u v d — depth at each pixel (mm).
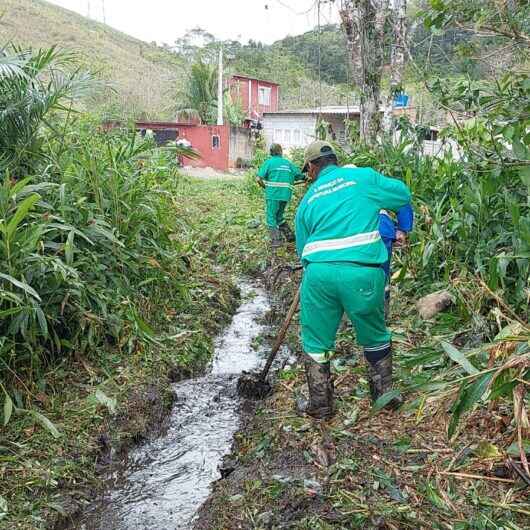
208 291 6707
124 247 5359
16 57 5027
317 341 3611
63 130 5559
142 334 5070
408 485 3055
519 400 2553
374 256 3395
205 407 4559
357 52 9516
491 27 3975
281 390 4418
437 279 5598
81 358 4629
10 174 4934
